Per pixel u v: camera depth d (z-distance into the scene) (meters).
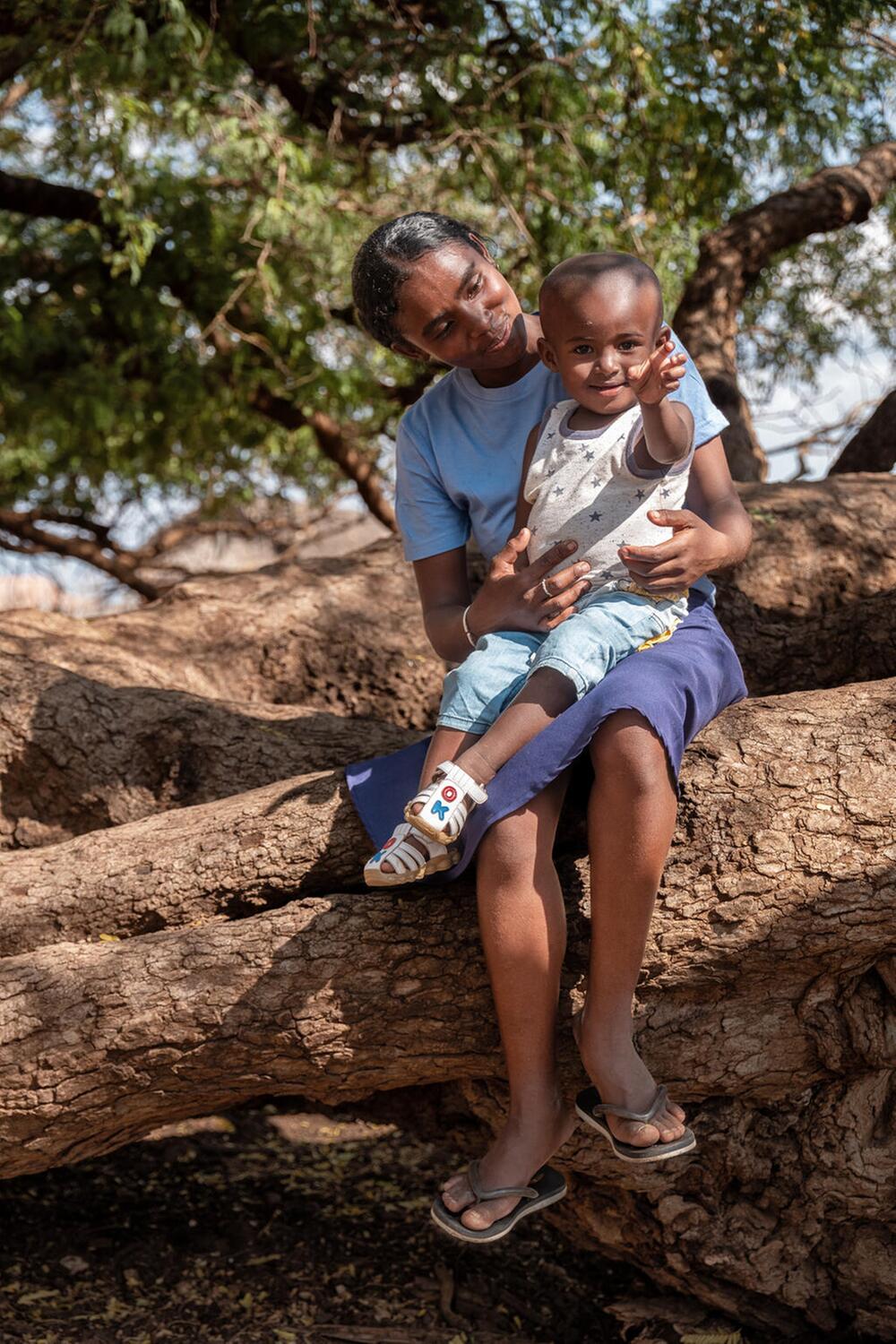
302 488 10.55
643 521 2.33
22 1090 2.52
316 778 2.80
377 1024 2.51
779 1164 2.73
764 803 2.49
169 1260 3.36
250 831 2.72
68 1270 3.26
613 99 6.52
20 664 3.59
